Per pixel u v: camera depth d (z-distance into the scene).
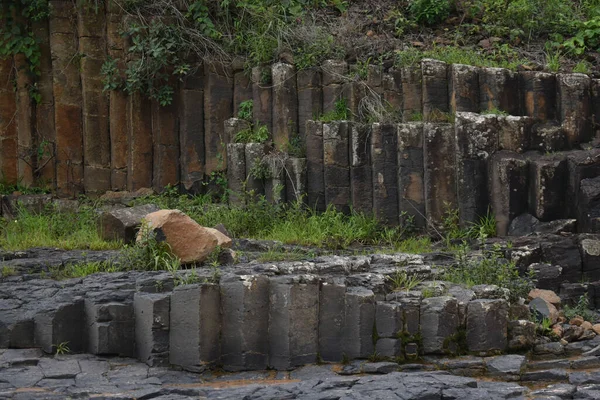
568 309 17.86
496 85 22.31
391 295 15.80
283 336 14.89
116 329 15.14
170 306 14.89
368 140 22.47
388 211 22.20
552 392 13.31
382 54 24.25
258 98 24.12
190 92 24.81
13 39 24.39
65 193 24.53
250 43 24.72
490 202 21.39
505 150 21.64
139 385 13.48
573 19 25.80
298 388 13.16
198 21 24.75
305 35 24.22
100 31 24.73
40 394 12.74
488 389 13.19
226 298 14.99
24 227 22.14
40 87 24.70
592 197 20.31
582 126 22.12
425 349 15.47
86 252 18.84
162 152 24.72
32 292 15.91
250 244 19.69
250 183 23.33
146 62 24.31
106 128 24.78
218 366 14.86
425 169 21.78
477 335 15.59
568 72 23.22
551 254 19.67
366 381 13.45
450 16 26.06
